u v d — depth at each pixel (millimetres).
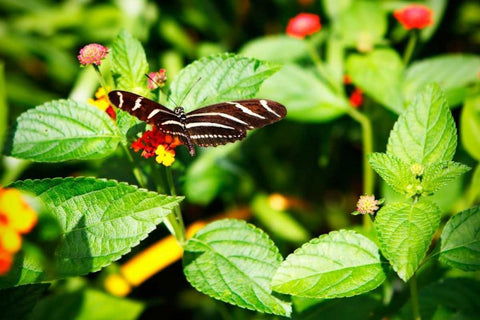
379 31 866
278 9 1087
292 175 959
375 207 730
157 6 1045
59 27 1002
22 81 962
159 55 987
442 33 1026
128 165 795
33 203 722
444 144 745
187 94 768
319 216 944
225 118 770
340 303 792
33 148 751
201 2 1065
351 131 949
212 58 770
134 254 902
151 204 729
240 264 750
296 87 883
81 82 916
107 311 806
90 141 754
